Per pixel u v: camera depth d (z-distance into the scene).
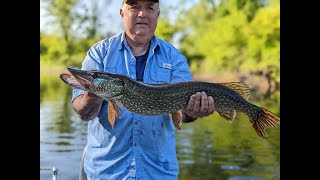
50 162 2.06
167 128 0.90
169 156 0.91
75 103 0.87
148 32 0.88
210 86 0.88
